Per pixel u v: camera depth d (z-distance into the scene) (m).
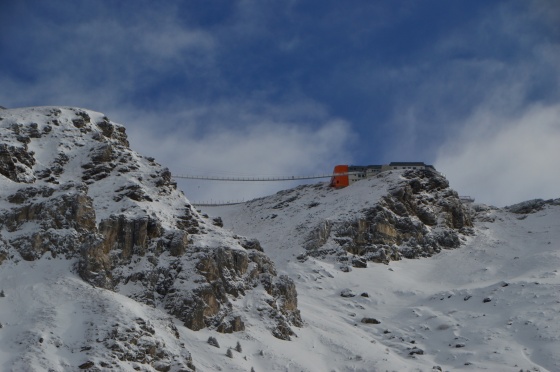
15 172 185.25
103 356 132.25
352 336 186.25
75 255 157.50
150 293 166.25
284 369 158.25
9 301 144.88
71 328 138.12
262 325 172.50
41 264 155.50
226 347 159.00
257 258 189.12
